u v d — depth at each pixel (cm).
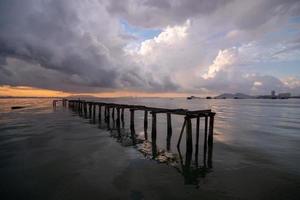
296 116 4147
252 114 4684
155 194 714
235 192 753
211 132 1366
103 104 2841
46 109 5147
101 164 1005
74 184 776
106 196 689
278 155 1259
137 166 991
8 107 5925
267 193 749
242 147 1466
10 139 1550
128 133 1948
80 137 1670
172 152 1295
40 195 693
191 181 837
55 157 1108
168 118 1686
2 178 830
